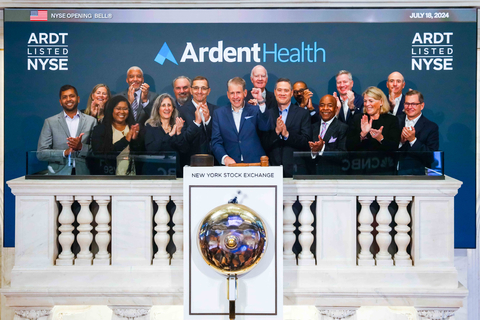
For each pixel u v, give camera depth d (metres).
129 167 3.09
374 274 3.03
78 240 3.08
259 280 2.65
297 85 3.93
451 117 3.89
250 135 3.96
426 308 3.06
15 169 3.93
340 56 3.90
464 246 3.94
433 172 3.04
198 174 2.63
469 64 3.88
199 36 3.92
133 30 3.91
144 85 3.93
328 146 3.94
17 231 3.03
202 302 2.66
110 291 3.03
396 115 3.91
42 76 3.91
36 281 3.04
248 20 3.91
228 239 2.52
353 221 3.04
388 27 3.88
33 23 3.90
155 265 3.08
